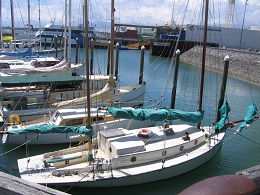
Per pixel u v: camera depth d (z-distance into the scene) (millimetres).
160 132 17438
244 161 19188
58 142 19844
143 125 22656
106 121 20766
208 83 46781
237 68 58000
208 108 32438
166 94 38406
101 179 13805
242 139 23266
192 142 17031
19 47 51781
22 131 16078
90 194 14336
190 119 17844
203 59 18516
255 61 54500
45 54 53375
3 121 21234
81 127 15539
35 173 13961
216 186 2615
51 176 13789
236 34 80625
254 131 25312
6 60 39531
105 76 28375
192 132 18141
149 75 53219
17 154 18938
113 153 14992
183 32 87562
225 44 80875
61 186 13961
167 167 15086
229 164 18625
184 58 80250
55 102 23266
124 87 31641
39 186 3270
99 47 87688
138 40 121500
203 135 17797
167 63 72500
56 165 14516
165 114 17125
